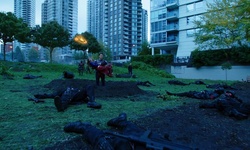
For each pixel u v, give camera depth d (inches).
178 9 1653.5
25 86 462.0
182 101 302.4
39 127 164.1
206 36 1127.0
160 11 1744.6
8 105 251.1
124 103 278.5
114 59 4820.4
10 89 410.9
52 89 405.7
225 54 1149.7
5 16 1316.4
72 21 4901.6
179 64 1405.0
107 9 4982.8
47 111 221.3
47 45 1488.7
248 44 1107.3
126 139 118.1
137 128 145.8
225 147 135.9
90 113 213.5
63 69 1167.6
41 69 1113.4
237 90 521.3
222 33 1120.2
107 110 229.1
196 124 178.2
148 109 236.2
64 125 169.0
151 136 124.3
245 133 161.3
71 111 221.9
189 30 1577.3
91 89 264.7
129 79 874.1
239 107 212.4
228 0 1051.3
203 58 1244.5
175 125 172.1
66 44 1528.1
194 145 136.3
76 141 132.1
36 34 1437.0
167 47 1813.5
